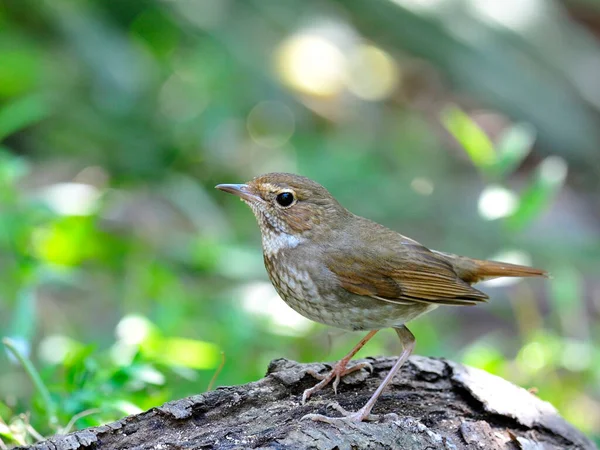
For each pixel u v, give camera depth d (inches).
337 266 296.2
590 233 631.8
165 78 664.4
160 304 440.5
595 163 719.7
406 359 282.7
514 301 553.0
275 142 686.5
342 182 623.2
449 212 612.4
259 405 259.9
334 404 260.8
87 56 642.8
